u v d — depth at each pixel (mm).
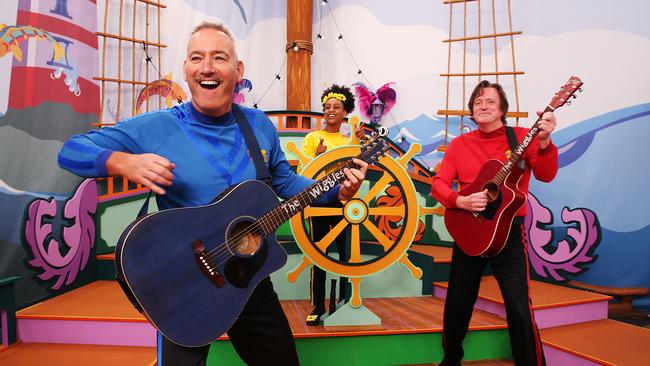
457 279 1970
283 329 1244
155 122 1146
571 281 3270
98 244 3043
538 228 3402
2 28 2654
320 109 4152
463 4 3900
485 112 1996
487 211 1846
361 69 4109
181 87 3746
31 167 2709
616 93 3305
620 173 3256
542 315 2494
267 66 4082
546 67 3582
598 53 3381
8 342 2061
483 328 2248
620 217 3230
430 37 3988
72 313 2176
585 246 3230
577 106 3428
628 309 3010
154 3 3598
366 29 4102
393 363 2115
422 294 2961
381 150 1383
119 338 2105
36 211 2428
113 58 3484
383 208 2201
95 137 1083
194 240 1050
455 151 2119
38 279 2412
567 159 3438
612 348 2141
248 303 1200
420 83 4000
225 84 1168
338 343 2061
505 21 3754
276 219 1190
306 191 1257
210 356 1953
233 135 1240
